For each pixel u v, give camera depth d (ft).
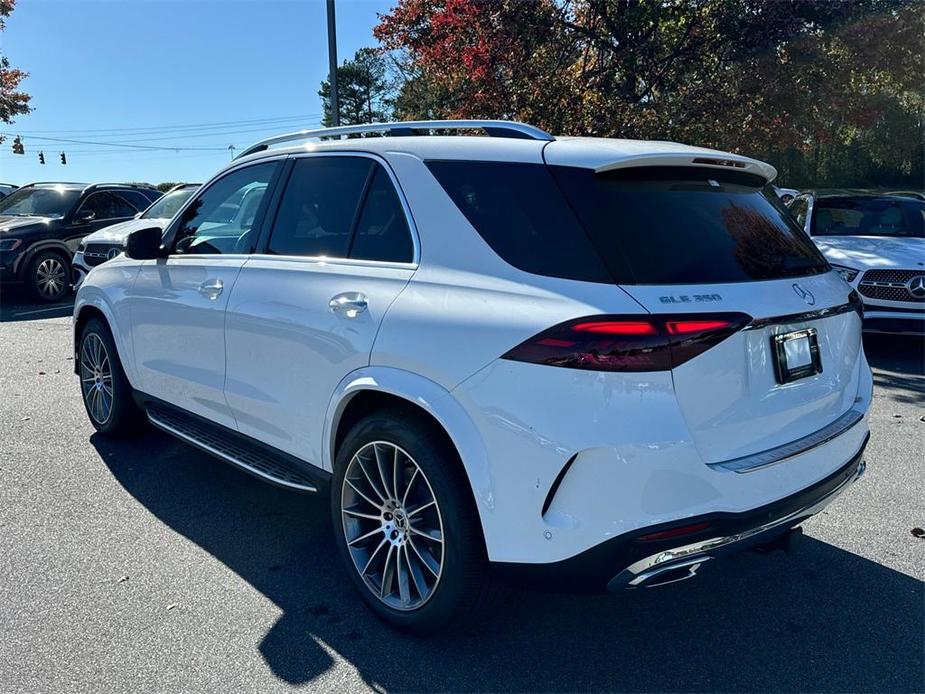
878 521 12.98
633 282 7.84
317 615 9.96
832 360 9.55
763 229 9.48
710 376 7.80
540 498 7.77
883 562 11.59
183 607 10.07
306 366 10.39
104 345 15.96
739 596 10.65
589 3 37.96
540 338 7.72
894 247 25.86
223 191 13.39
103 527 12.47
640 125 37.19
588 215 8.25
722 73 38.24
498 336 8.03
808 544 12.18
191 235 13.78
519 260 8.45
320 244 10.94
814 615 10.14
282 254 11.53
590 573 7.76
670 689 8.57
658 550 7.69
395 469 9.34
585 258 8.04
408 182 9.83
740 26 36.91
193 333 12.82
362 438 9.57
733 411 8.04
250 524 12.70
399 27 42.32
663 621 10.00
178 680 8.54
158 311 13.75
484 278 8.60
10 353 26.30
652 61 38.93
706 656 9.21
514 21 37.14
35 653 8.97
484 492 8.13
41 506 13.25
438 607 8.90
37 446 16.37
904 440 17.28
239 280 11.88
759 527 8.33
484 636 9.57
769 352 8.43
